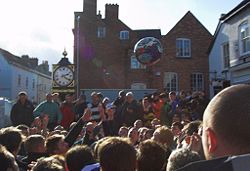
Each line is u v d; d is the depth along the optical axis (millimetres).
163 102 11797
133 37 35719
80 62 34812
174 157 2951
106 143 2719
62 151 5012
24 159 5211
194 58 31766
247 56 19625
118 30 36000
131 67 34688
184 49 31906
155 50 13734
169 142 5414
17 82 45719
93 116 10180
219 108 1477
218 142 1467
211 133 1492
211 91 28266
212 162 1366
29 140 5172
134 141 6562
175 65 31641
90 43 35188
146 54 13727
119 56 35125
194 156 2893
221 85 24094
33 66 53625
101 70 34812
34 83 52000
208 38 32031
